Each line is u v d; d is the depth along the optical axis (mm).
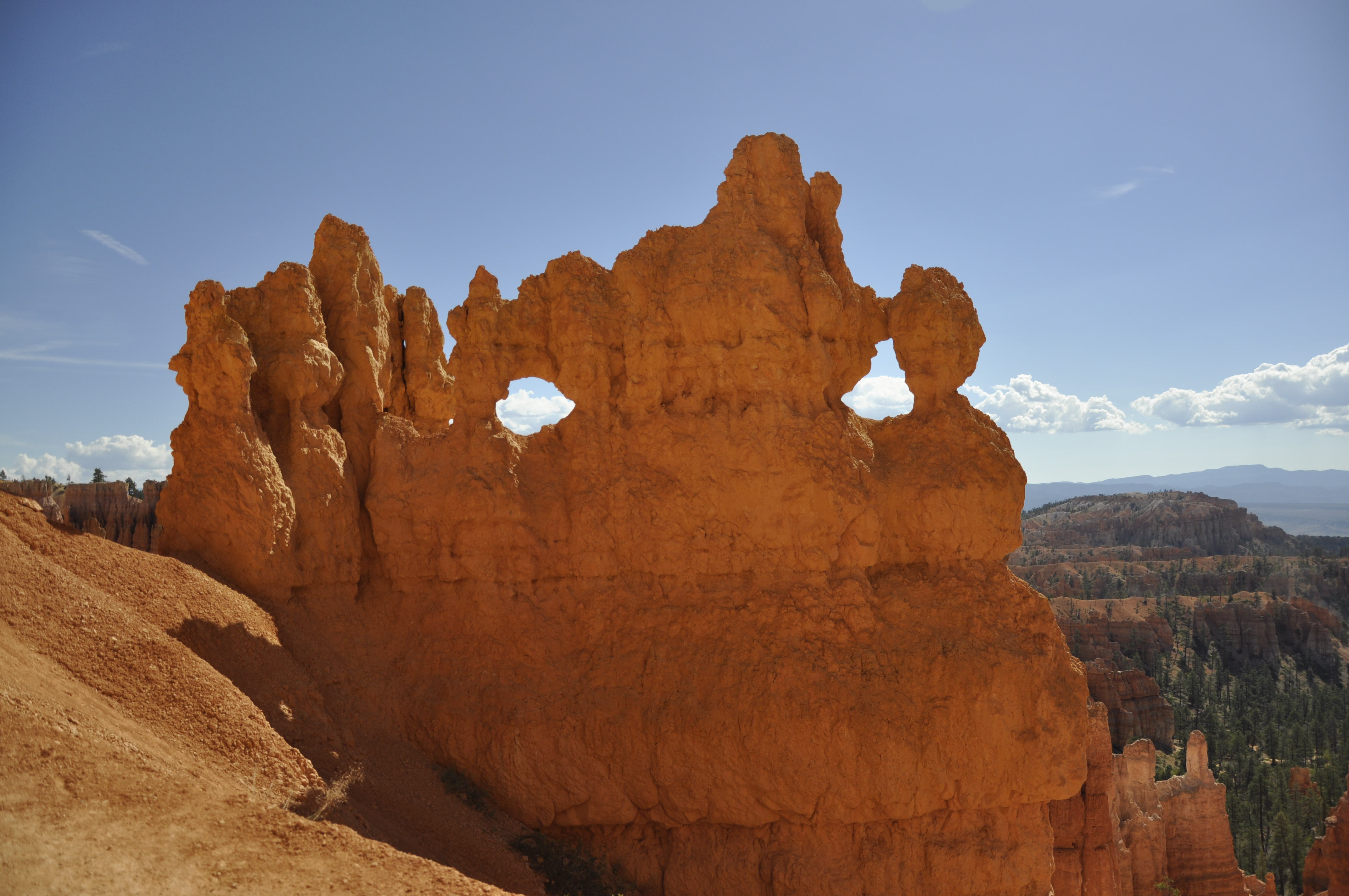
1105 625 111812
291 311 19969
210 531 18031
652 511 19734
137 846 10328
